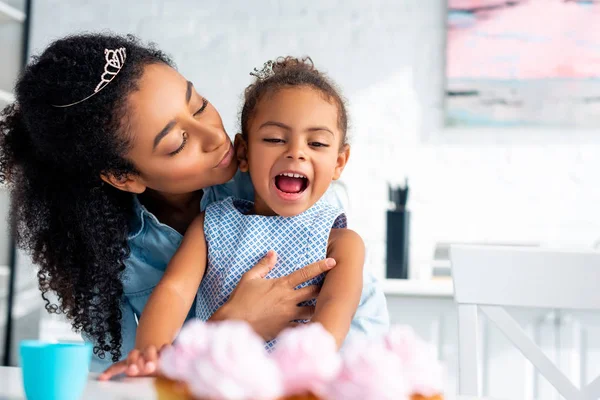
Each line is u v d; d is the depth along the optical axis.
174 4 2.90
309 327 0.42
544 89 2.67
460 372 1.05
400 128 2.77
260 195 0.93
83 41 0.90
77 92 0.86
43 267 1.01
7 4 2.84
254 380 0.37
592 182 2.64
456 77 2.72
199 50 2.88
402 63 2.78
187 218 1.06
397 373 0.38
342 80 2.81
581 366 1.88
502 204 2.70
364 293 1.03
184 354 0.40
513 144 2.70
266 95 0.93
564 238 2.65
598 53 2.64
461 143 2.73
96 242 0.96
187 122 0.87
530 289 1.05
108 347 1.01
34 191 0.98
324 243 0.93
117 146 0.87
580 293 1.04
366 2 2.81
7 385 0.63
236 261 0.92
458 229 2.71
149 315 0.81
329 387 0.39
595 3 2.65
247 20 2.86
